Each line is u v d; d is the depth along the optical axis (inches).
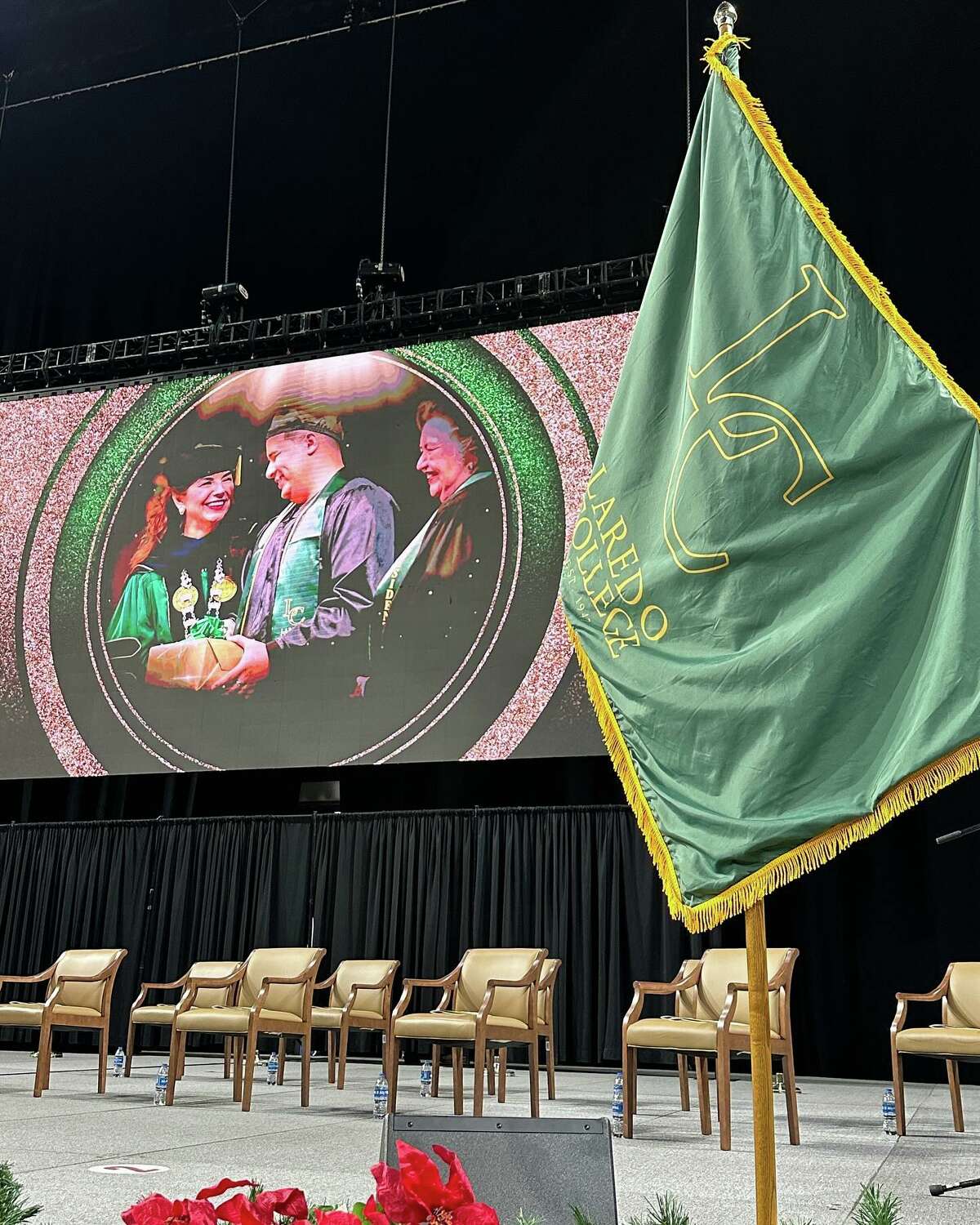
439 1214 41.4
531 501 338.6
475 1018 209.6
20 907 411.8
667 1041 185.9
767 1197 70.9
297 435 366.9
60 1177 136.7
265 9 347.6
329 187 382.6
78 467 384.5
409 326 368.8
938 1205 128.1
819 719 78.7
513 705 327.9
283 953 254.2
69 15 353.4
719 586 87.1
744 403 89.9
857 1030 328.5
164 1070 229.3
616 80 343.0
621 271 380.8
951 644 74.5
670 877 82.2
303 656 349.4
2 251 408.5
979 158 336.2
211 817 403.9
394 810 386.3
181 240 402.0
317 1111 218.7
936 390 82.7
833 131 344.8
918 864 331.9
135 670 363.3
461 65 347.9
